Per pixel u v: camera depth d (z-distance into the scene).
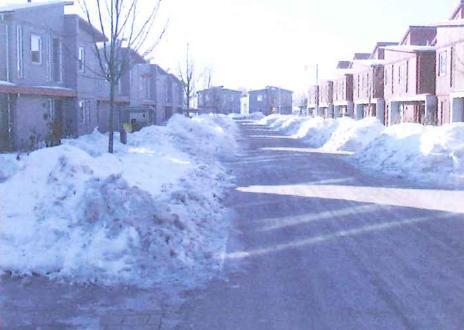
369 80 52.47
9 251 8.23
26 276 7.79
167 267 8.07
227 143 31.12
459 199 14.23
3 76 24.98
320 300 6.94
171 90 65.31
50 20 28.97
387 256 8.95
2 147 25.00
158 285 7.49
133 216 8.80
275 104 143.12
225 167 21.95
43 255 8.12
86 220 8.83
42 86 27.70
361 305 6.76
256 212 12.57
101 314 6.46
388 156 21.78
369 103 51.50
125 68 24.06
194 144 27.08
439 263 8.54
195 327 6.07
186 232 9.27
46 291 7.25
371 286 7.47
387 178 18.64
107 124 39.59
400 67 44.16
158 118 57.81
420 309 6.61
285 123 59.59
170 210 9.59
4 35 24.94
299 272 8.11
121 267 7.90
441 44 35.81
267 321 6.26
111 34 20.17
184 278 7.79
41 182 10.18
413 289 7.34
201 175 16.66
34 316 6.39
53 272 7.88
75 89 31.02
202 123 33.72
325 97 79.38
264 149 31.92
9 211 9.24
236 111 150.25
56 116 30.98
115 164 14.61
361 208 13.05
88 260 7.97
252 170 21.12
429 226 11.08
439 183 17.17
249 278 7.83
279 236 10.30
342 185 17.00
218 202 13.60
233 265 8.44
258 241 9.91
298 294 7.17
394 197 14.64
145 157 18.33
